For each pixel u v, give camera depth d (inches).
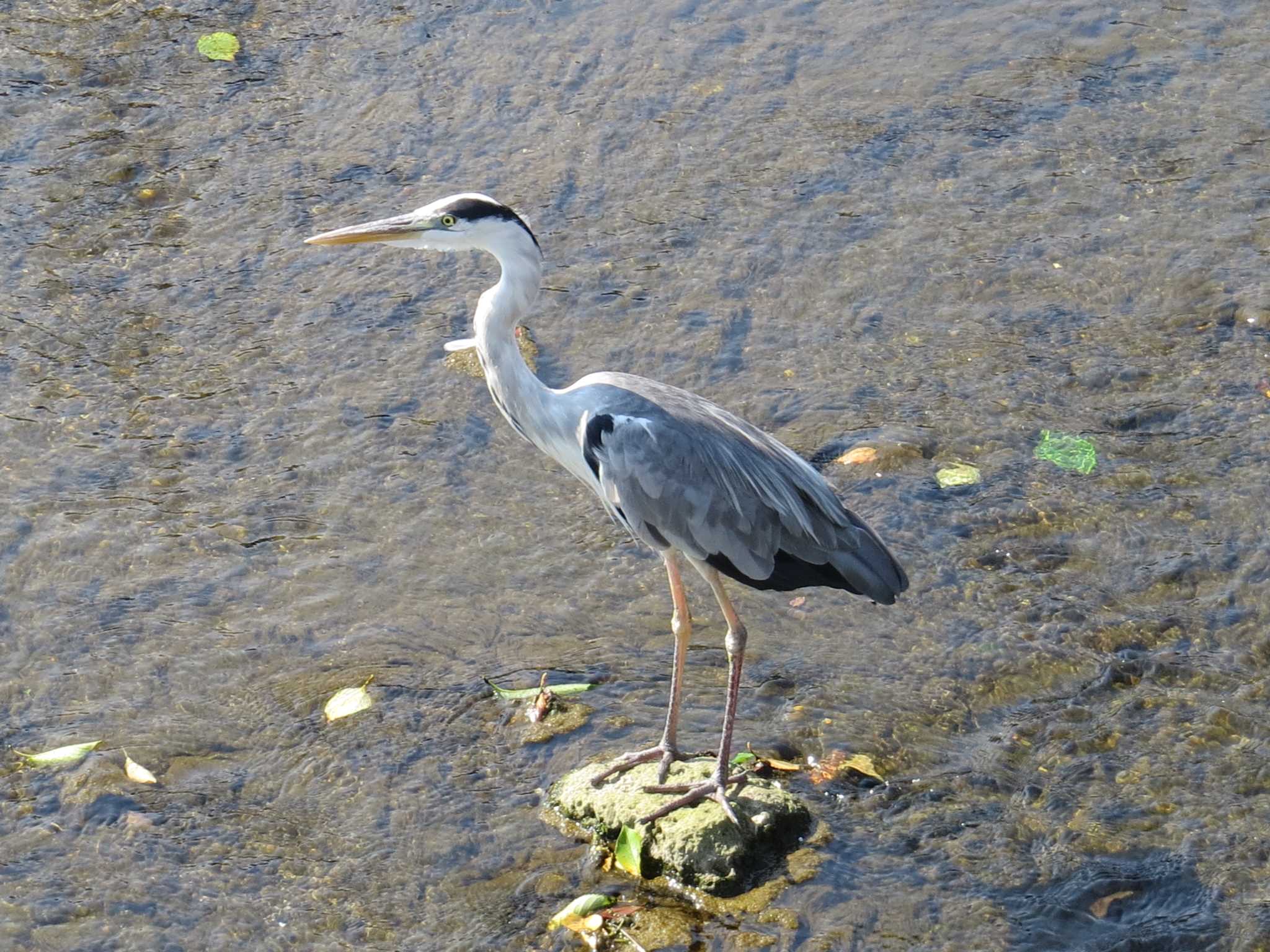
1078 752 381.7
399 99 692.1
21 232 611.8
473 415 521.0
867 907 339.3
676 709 373.4
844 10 748.0
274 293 581.3
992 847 354.6
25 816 373.1
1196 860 346.9
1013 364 529.0
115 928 341.7
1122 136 646.5
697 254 593.9
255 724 402.3
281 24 746.8
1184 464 477.7
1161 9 735.1
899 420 505.7
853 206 616.4
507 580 453.4
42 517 475.8
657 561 461.1
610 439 375.9
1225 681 398.9
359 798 378.0
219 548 465.4
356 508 482.0
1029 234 592.4
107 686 414.9
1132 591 432.1
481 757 389.7
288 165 650.8
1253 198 601.3
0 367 542.9
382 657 424.2
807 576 376.5
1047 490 471.8
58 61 717.9
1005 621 425.4
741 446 371.9
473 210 381.1
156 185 640.4
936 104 674.2
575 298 573.0
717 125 668.7
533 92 694.5
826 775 378.6
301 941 338.3
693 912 341.1
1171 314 546.0
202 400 528.4
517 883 351.9
